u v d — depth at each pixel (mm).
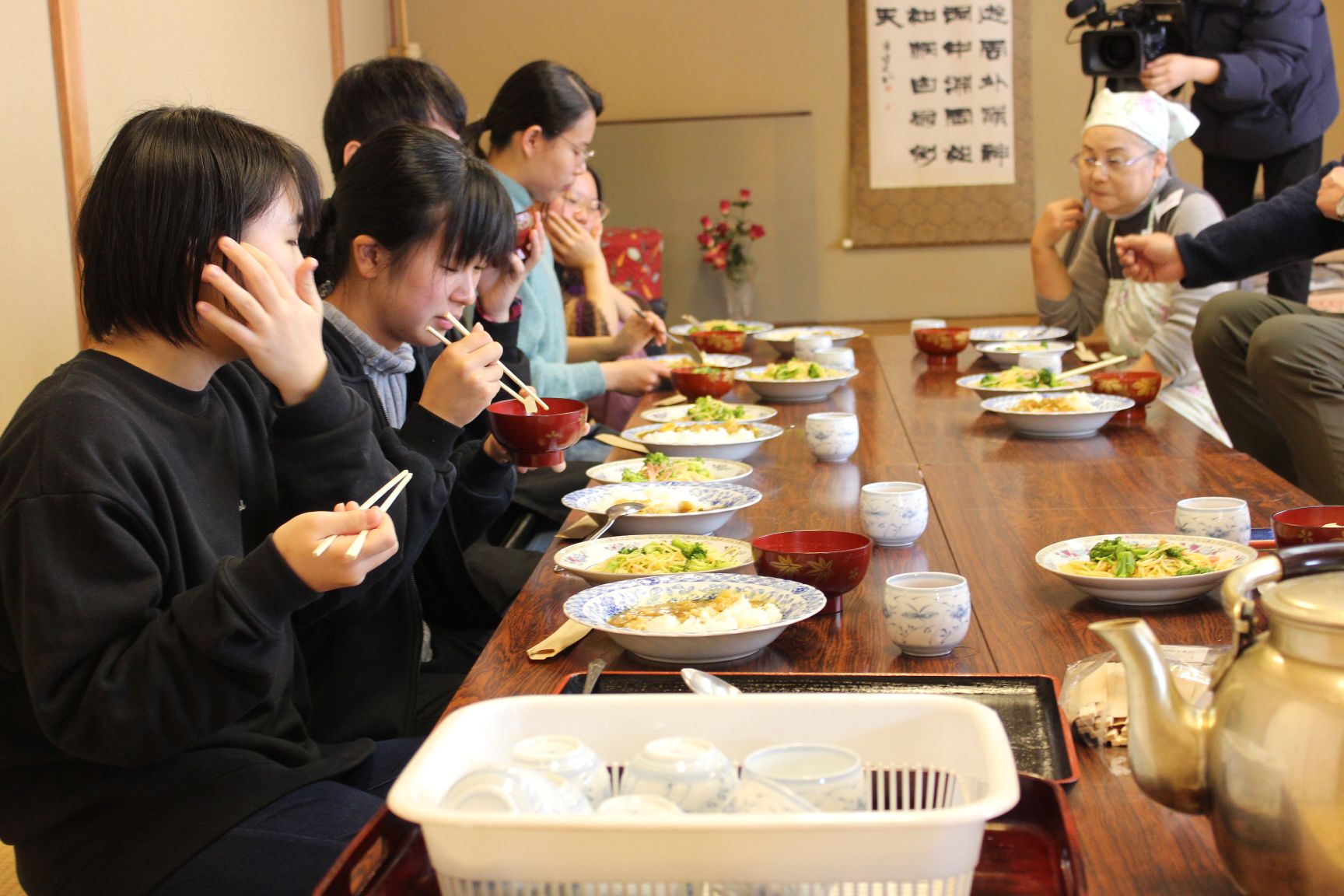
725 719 748
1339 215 2391
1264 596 691
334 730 1570
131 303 1157
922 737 733
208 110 1214
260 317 1177
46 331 3359
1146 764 729
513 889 633
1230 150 4438
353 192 1711
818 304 7715
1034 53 7461
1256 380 2541
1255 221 2561
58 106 3434
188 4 4305
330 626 1623
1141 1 4227
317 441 1290
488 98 7543
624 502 1665
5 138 3188
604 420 3980
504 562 2090
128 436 1110
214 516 1244
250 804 1147
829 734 742
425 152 1685
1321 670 656
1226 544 1347
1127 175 3369
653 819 604
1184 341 3158
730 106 7543
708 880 613
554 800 653
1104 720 925
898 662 1145
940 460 2072
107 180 1154
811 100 7523
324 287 1828
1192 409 3148
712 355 3502
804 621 1279
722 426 2266
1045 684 1035
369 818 1162
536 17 7473
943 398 2750
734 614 1160
